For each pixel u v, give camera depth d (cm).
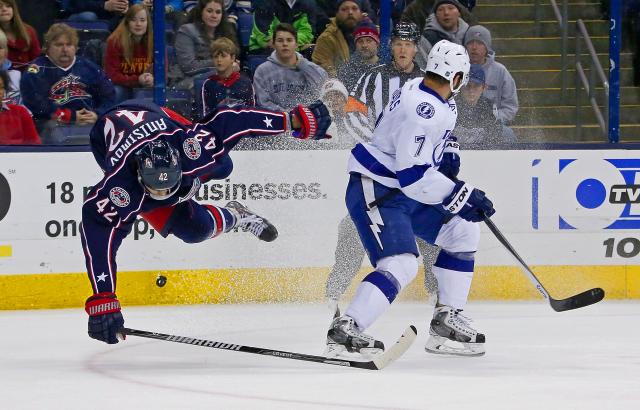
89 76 1962
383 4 2002
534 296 1981
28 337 1551
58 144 1947
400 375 1200
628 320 1700
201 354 1385
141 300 1917
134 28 1966
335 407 1006
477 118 2025
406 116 1248
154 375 1216
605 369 1245
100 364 1309
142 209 1260
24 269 1877
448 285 1361
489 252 1972
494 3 2083
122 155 1225
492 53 2022
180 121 1305
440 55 1264
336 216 1966
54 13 1959
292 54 2005
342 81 2011
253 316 1772
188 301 1934
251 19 2014
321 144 1955
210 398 1062
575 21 2073
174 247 1928
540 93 2073
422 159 1244
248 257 1950
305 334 1573
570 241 1989
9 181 1869
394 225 1271
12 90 1911
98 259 1236
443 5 2008
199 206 1414
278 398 1056
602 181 1991
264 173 1947
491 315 1762
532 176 1986
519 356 1350
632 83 2105
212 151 1266
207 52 1992
